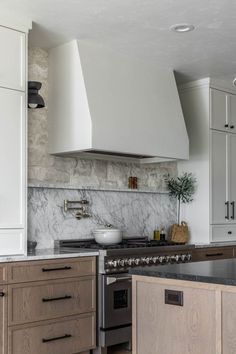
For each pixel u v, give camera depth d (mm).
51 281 3934
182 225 5590
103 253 4281
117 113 4602
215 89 5809
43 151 4703
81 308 4145
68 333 4039
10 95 3932
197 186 5777
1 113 3873
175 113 5215
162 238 5535
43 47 4711
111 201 5262
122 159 5250
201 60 5074
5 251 3840
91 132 4324
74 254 4109
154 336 2730
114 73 4723
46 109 4746
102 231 4793
